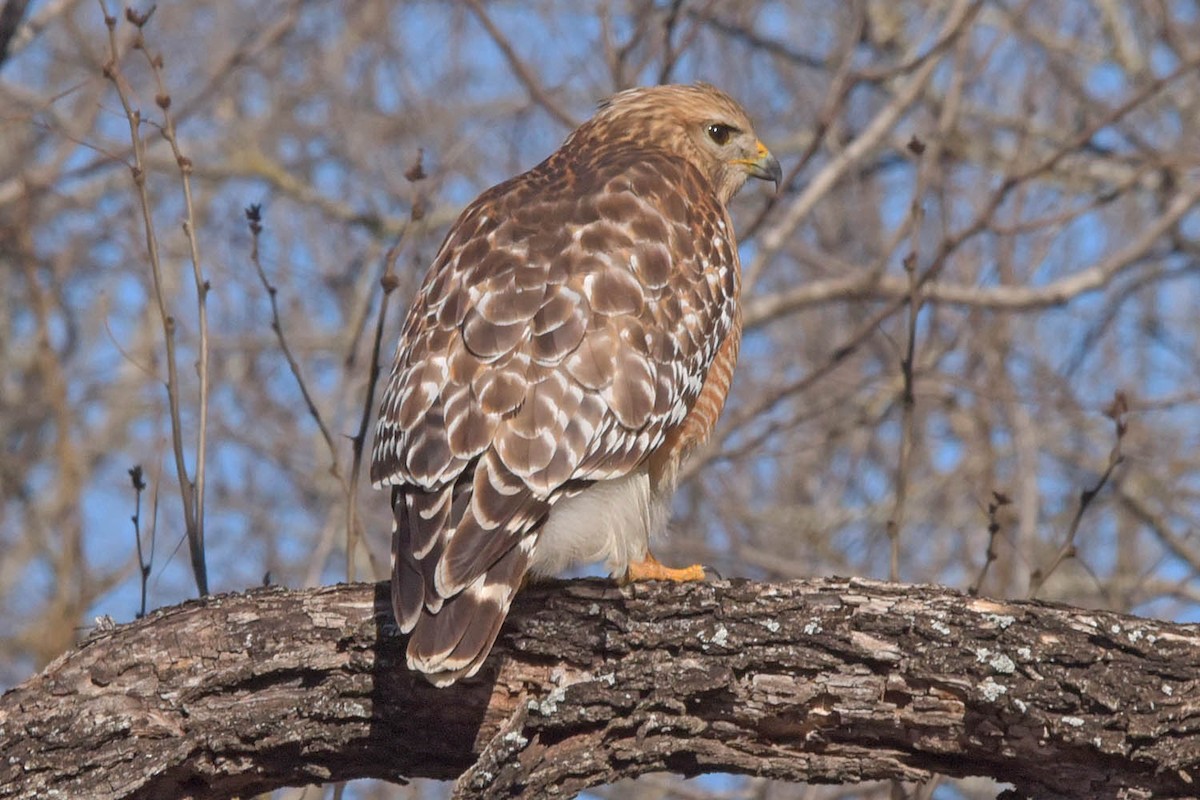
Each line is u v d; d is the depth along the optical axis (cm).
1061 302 1477
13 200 1581
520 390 681
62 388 1399
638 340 721
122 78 873
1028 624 651
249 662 664
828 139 1655
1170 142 1766
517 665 668
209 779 671
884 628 654
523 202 776
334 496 1395
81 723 656
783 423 1454
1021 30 1574
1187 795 645
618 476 710
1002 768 664
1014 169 1468
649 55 1306
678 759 668
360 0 1788
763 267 1416
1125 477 1468
